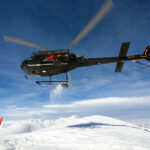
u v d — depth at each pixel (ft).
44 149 26.61
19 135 43.96
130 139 38.70
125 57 47.06
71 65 41.01
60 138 37.60
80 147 28.40
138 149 27.76
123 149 27.50
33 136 40.40
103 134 46.01
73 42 34.78
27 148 27.04
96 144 31.12
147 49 48.14
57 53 38.45
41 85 43.86
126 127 65.36
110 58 45.83
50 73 41.24
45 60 37.81
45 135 43.24
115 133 48.26
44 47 39.24
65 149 26.89
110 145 30.42
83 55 43.01
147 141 37.11
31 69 39.96
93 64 44.86
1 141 31.91
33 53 39.83
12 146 28.30
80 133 48.49
